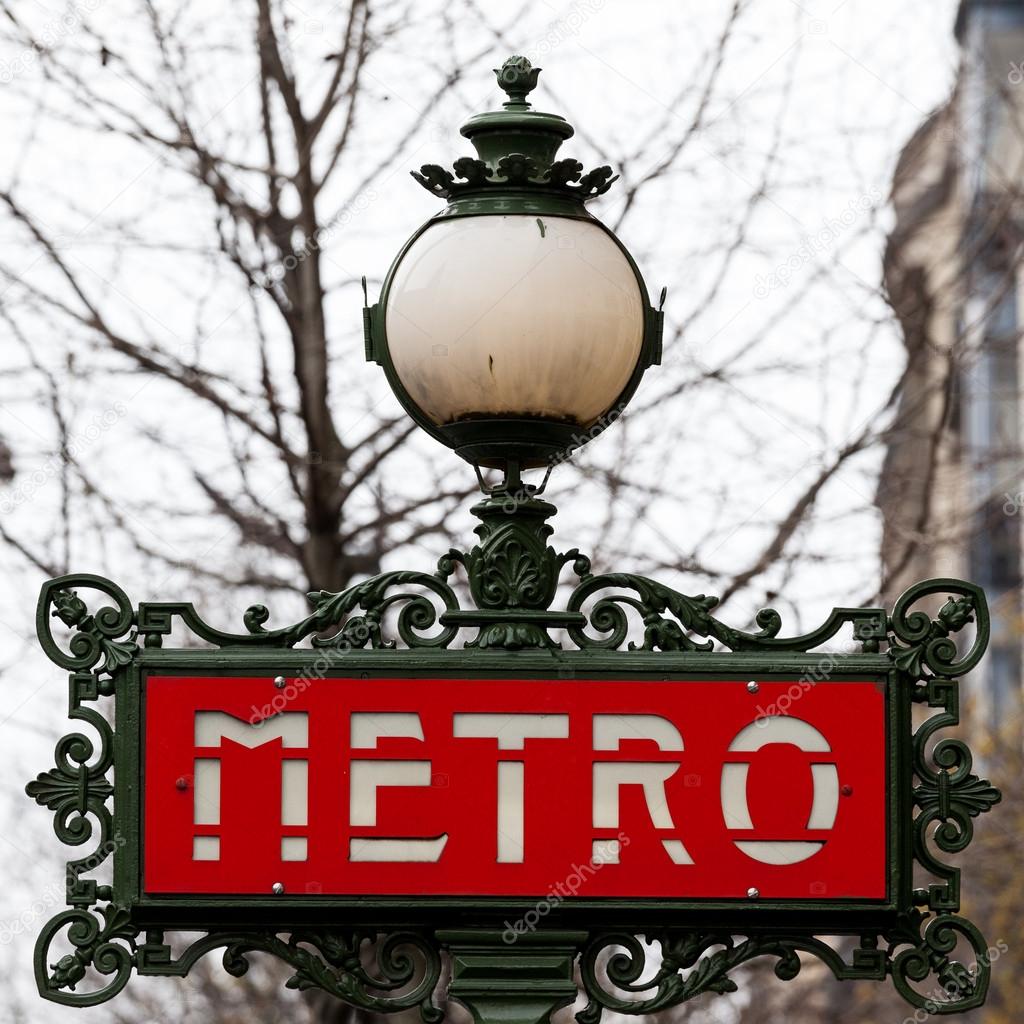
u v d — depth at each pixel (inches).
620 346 239.1
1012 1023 848.3
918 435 501.7
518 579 234.2
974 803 232.4
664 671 230.4
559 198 242.2
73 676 230.5
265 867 226.5
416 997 228.7
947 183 593.3
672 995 228.8
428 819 227.3
